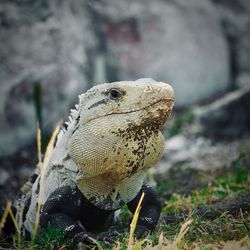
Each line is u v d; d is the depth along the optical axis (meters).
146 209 6.50
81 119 5.96
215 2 20.06
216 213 6.71
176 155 14.04
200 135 15.50
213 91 18.73
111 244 5.78
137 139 5.76
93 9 17.12
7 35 14.88
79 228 5.99
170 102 5.64
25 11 15.22
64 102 15.47
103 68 17.06
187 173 10.20
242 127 16.08
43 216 6.12
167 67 17.88
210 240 5.69
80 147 5.87
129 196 6.28
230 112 16.14
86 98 6.03
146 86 5.68
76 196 6.18
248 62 19.77
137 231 6.14
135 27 17.62
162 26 17.98
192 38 18.45
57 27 15.66
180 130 15.80
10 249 5.97
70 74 15.77
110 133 5.75
